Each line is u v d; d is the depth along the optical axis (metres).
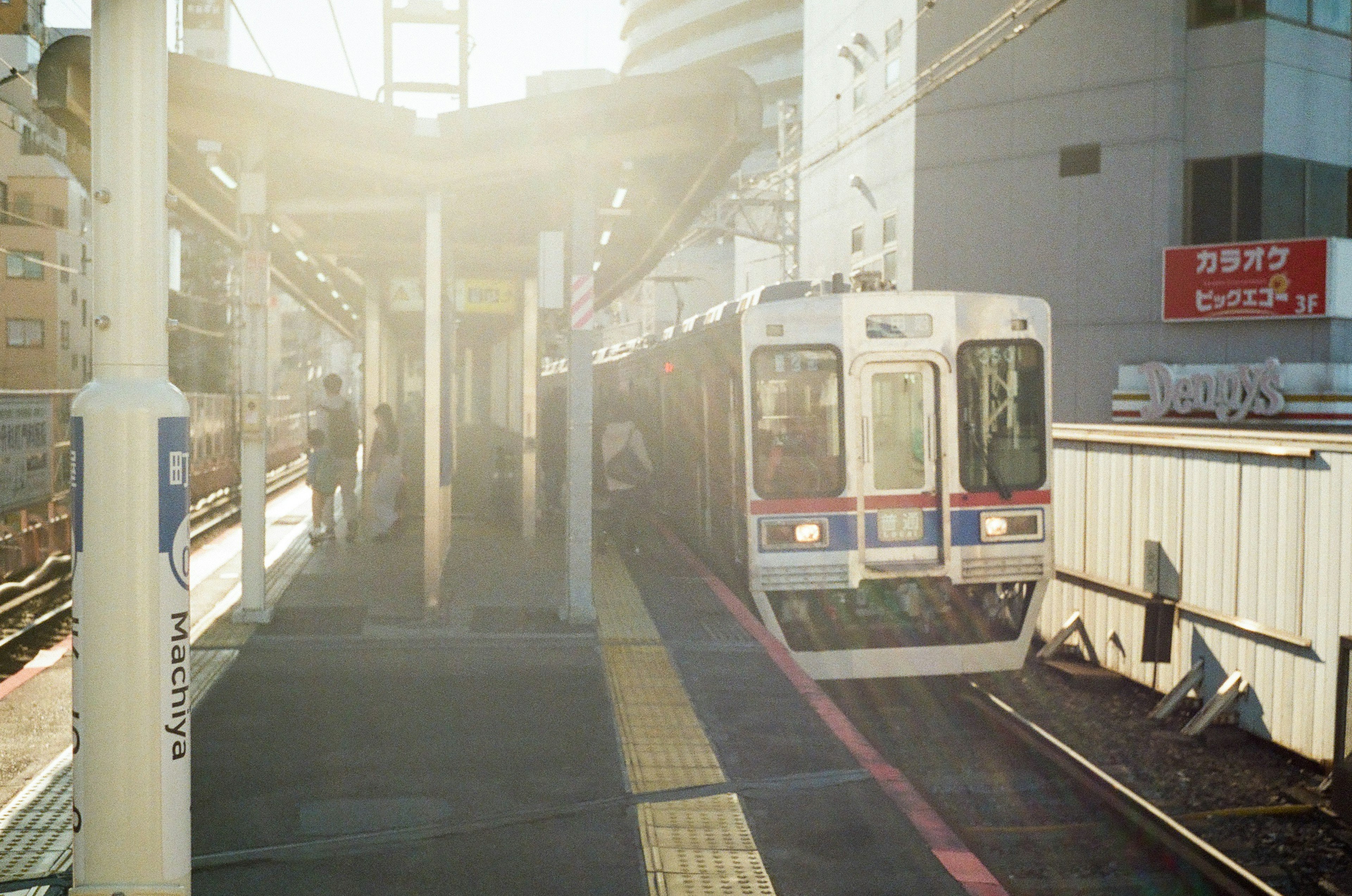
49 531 14.21
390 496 12.98
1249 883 5.57
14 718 6.26
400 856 4.46
